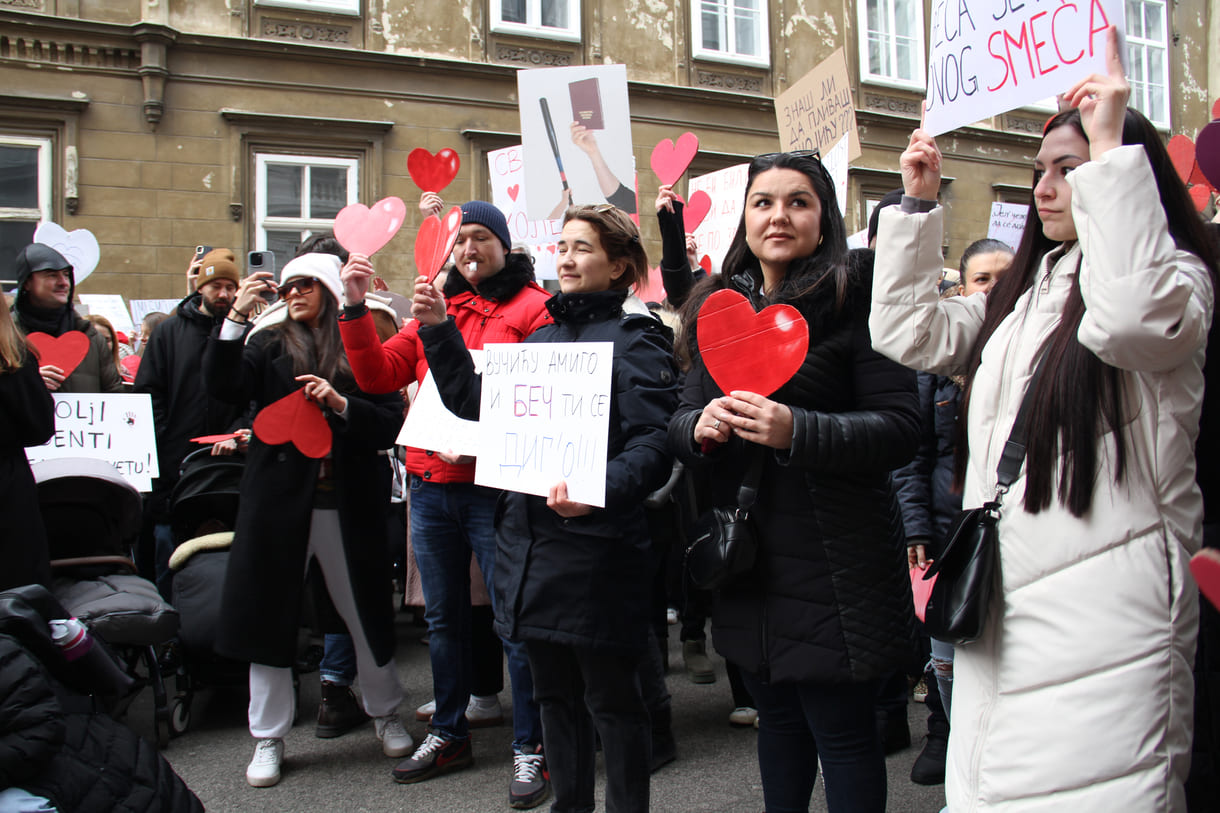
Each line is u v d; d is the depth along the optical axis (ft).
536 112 12.94
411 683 14.62
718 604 7.09
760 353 6.59
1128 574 4.84
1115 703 4.74
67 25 30.53
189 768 11.26
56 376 12.55
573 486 7.30
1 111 30.25
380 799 10.25
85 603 11.09
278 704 10.80
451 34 35.68
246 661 11.60
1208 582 3.41
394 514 16.17
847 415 6.50
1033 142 46.93
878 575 6.66
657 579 14.21
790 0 41.47
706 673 14.53
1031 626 5.07
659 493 12.11
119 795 7.08
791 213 7.11
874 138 43.47
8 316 9.68
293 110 33.58
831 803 6.66
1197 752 5.92
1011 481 5.29
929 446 11.09
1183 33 50.57
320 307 11.27
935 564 5.53
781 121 16.51
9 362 9.51
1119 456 4.91
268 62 33.22
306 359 10.95
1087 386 4.97
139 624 11.02
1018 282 5.86
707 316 6.79
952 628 5.20
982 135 45.80
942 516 10.79
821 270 6.92
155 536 15.90
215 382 10.72
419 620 18.49
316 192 34.17
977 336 6.22
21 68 30.42
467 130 35.55
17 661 6.74
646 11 38.78
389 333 12.05
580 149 12.90
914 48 44.42
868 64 43.34
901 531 7.07
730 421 6.47
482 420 8.05
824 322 6.80
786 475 6.75
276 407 10.41
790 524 6.69
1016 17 6.00
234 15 32.96
